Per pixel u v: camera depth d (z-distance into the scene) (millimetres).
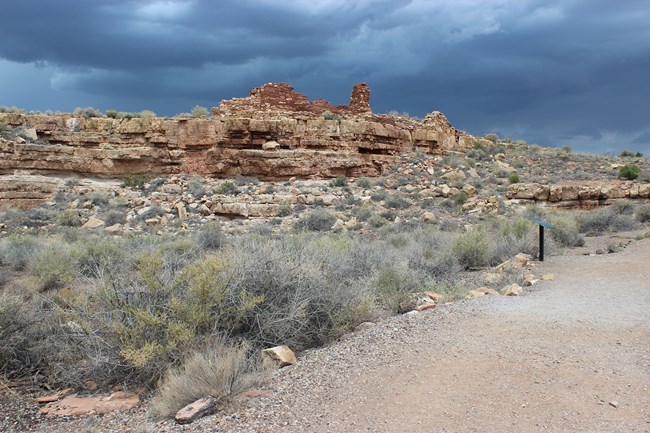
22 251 18547
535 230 18906
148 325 7637
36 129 40219
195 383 6207
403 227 28297
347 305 9367
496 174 44312
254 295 8273
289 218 32344
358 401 5777
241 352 7004
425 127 48531
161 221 33250
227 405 5914
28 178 37094
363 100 50406
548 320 8406
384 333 8188
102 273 9148
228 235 27438
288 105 47906
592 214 27562
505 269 14234
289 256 9734
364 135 42719
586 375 6078
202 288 7918
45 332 8852
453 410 5395
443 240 19234
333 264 11672
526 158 53188
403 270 12672
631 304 9367
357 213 32875
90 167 39750
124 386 7219
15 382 7859
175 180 39500
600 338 7395
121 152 40156
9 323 8508
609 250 17156
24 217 32844
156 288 8203
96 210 34969
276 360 7391
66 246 20031
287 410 5676
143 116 42656
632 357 6598
